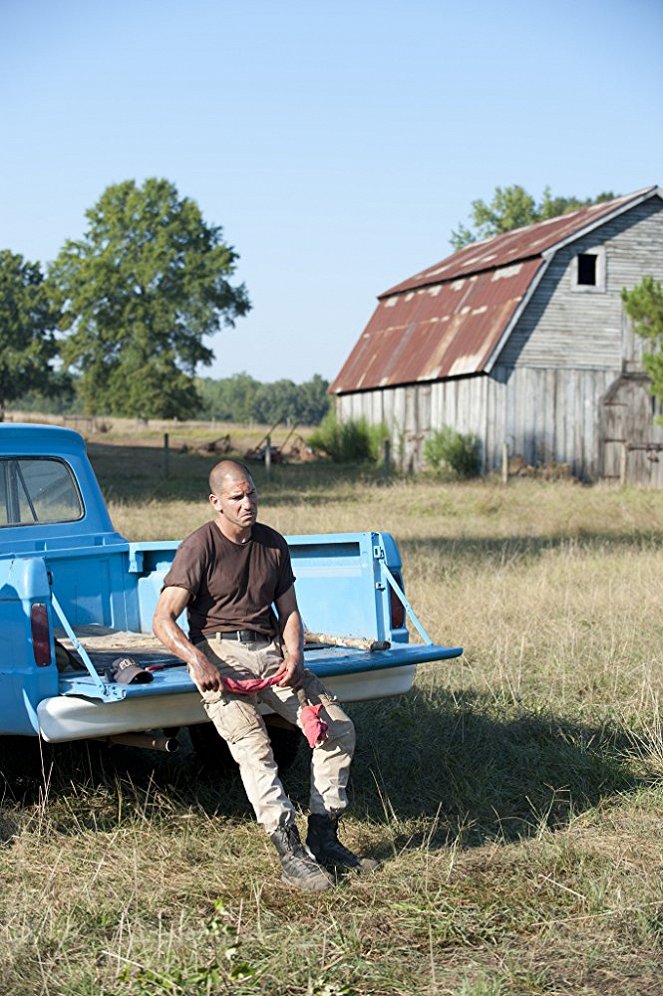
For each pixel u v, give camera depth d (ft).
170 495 86.07
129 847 17.84
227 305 287.07
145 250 286.25
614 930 15.03
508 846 17.90
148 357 288.30
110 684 17.07
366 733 23.32
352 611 20.22
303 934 14.80
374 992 13.46
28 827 18.58
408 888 16.28
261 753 16.74
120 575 23.07
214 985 13.38
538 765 21.75
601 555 48.34
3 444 23.06
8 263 355.97
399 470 116.67
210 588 17.37
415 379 111.45
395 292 128.57
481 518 67.51
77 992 13.35
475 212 289.53
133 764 21.94
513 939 14.85
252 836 18.40
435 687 26.96
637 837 18.34
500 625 33.55
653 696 25.91
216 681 16.60
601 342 104.06
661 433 105.70
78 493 24.22
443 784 20.86
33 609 17.47
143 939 14.56
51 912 15.29
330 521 64.23
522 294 100.89
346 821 19.06
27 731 17.74
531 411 102.78
